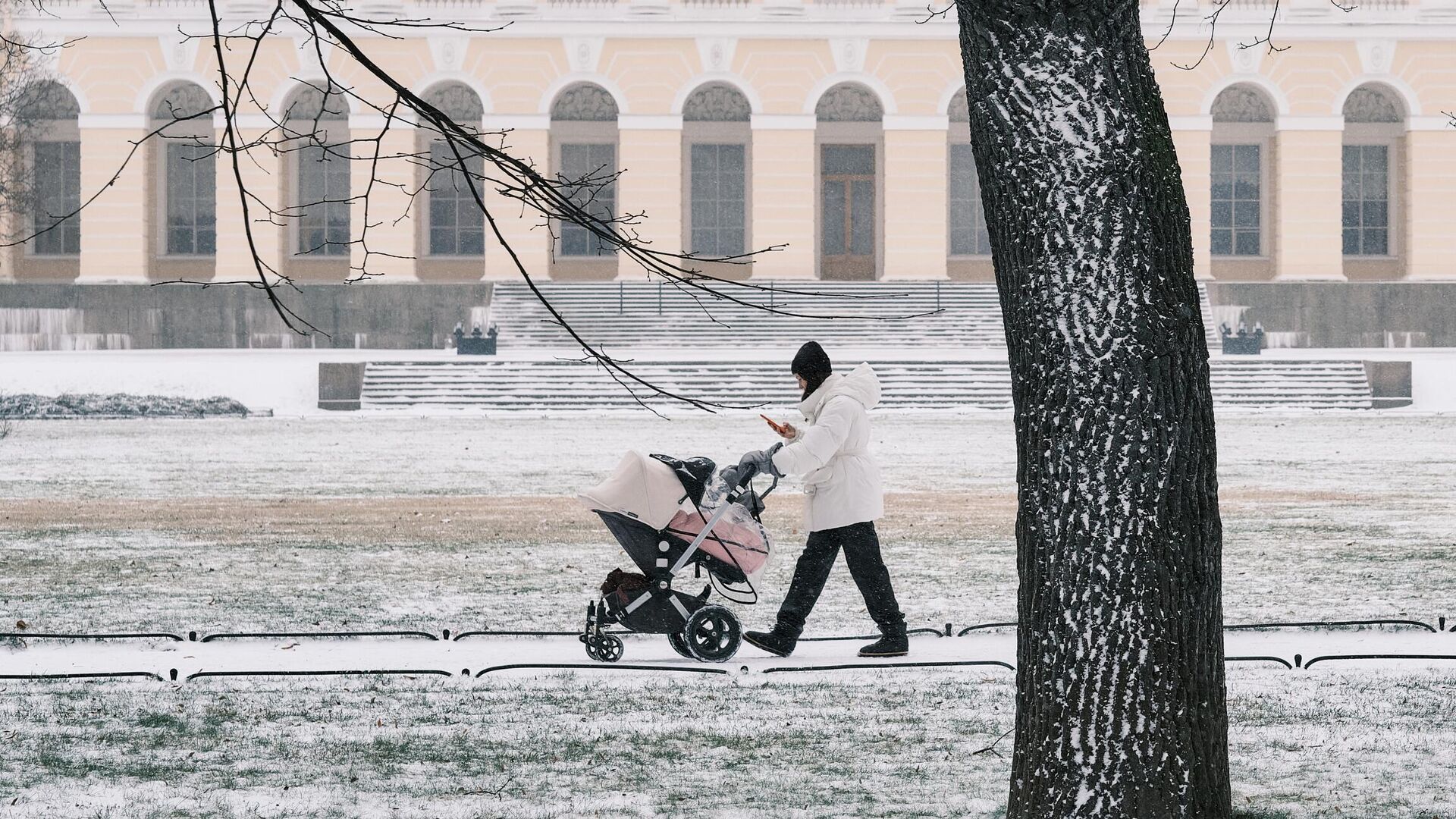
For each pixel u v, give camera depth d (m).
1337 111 150.00
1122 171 11.52
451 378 107.81
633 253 13.77
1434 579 30.97
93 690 19.97
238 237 147.00
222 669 21.64
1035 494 11.88
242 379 106.94
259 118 146.25
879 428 86.12
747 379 106.56
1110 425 11.55
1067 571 11.68
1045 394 11.77
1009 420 94.19
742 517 22.55
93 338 134.38
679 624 22.38
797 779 15.27
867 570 22.56
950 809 14.09
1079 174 11.52
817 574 22.72
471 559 35.00
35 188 145.50
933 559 34.84
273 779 15.34
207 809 14.17
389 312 135.25
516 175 13.49
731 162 157.00
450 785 15.09
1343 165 156.50
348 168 149.00
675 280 13.94
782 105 150.38
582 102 155.12
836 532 22.69
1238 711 18.39
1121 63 11.65
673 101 150.00
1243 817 13.65
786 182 150.62
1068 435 11.66
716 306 132.00
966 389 105.31
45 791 14.85
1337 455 66.69
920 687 20.08
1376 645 23.48
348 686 20.22
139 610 27.45
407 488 53.16
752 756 16.27
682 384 105.75
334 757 16.28
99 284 135.38
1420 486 52.25
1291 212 150.75
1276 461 63.44
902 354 120.12
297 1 13.32
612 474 22.36
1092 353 11.56
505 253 148.88
